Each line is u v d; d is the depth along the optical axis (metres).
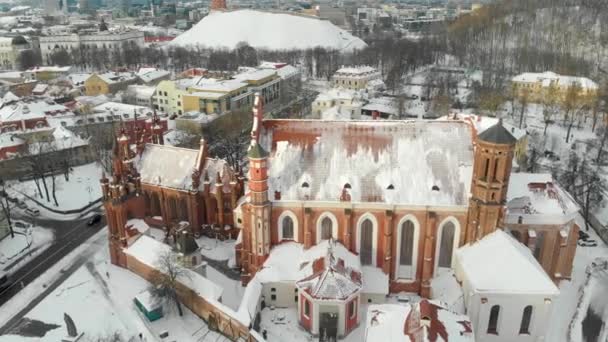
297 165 93.31
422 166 91.19
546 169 155.50
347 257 89.38
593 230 120.19
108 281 101.69
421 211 88.25
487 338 81.50
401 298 92.06
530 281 77.50
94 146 171.12
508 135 80.94
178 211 117.88
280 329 85.75
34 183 154.00
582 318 87.12
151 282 97.50
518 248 83.00
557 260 93.56
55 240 121.12
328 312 82.38
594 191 132.25
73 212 136.88
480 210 85.38
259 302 86.94
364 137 94.38
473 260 84.50
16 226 126.88
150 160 121.31
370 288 89.06
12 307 94.50
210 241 115.81
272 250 94.12
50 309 93.69
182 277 91.31
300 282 84.75
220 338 85.19
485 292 77.69
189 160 117.56
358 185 90.44
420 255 91.50
